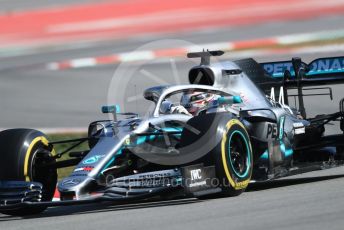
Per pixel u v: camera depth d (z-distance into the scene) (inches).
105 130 1141.7
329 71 1487.5
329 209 898.1
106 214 1017.5
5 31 4768.7
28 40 4515.3
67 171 1674.5
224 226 831.7
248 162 1117.7
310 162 1337.4
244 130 1119.6
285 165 1259.2
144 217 941.2
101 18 4960.6
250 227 817.5
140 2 5260.8
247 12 4717.0
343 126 1395.2
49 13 5113.2
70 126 2309.3
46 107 2701.8
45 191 1177.4
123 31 4579.2
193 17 4763.8
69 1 5753.0
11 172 1103.6
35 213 1151.6
